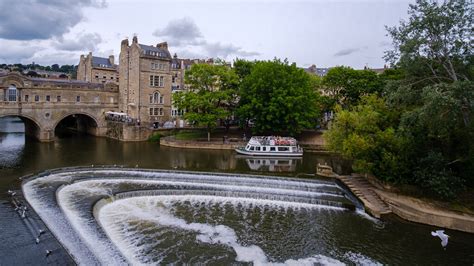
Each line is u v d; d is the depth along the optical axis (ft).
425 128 102.78
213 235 81.15
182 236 79.82
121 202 98.78
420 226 89.45
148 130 231.71
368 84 230.27
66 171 125.70
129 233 79.92
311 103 224.33
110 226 83.05
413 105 116.47
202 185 116.67
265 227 86.89
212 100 219.41
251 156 182.60
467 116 91.61
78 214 83.25
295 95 213.25
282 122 213.25
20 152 168.66
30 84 211.41
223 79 228.22
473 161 97.09
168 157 169.17
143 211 93.71
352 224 90.17
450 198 96.94
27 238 67.62
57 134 255.09
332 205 102.58
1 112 198.49
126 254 70.03
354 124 122.72
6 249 63.00
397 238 82.74
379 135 110.42
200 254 71.97
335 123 134.31
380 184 111.75
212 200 104.32
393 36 108.17
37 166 134.21
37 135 223.51
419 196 102.17
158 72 256.73
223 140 216.95
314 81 260.42
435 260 73.26
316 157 185.06
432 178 97.14
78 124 285.23
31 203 87.81
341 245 78.95
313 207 101.50
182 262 68.33
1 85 199.52
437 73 107.76
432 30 98.58
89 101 245.04
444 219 88.48
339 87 245.45
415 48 101.81
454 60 102.17
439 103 82.84
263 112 208.95
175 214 92.73
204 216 92.27
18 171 123.54
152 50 257.75
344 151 123.24
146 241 76.43
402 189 104.78
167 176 125.39
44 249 63.62
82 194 99.19
